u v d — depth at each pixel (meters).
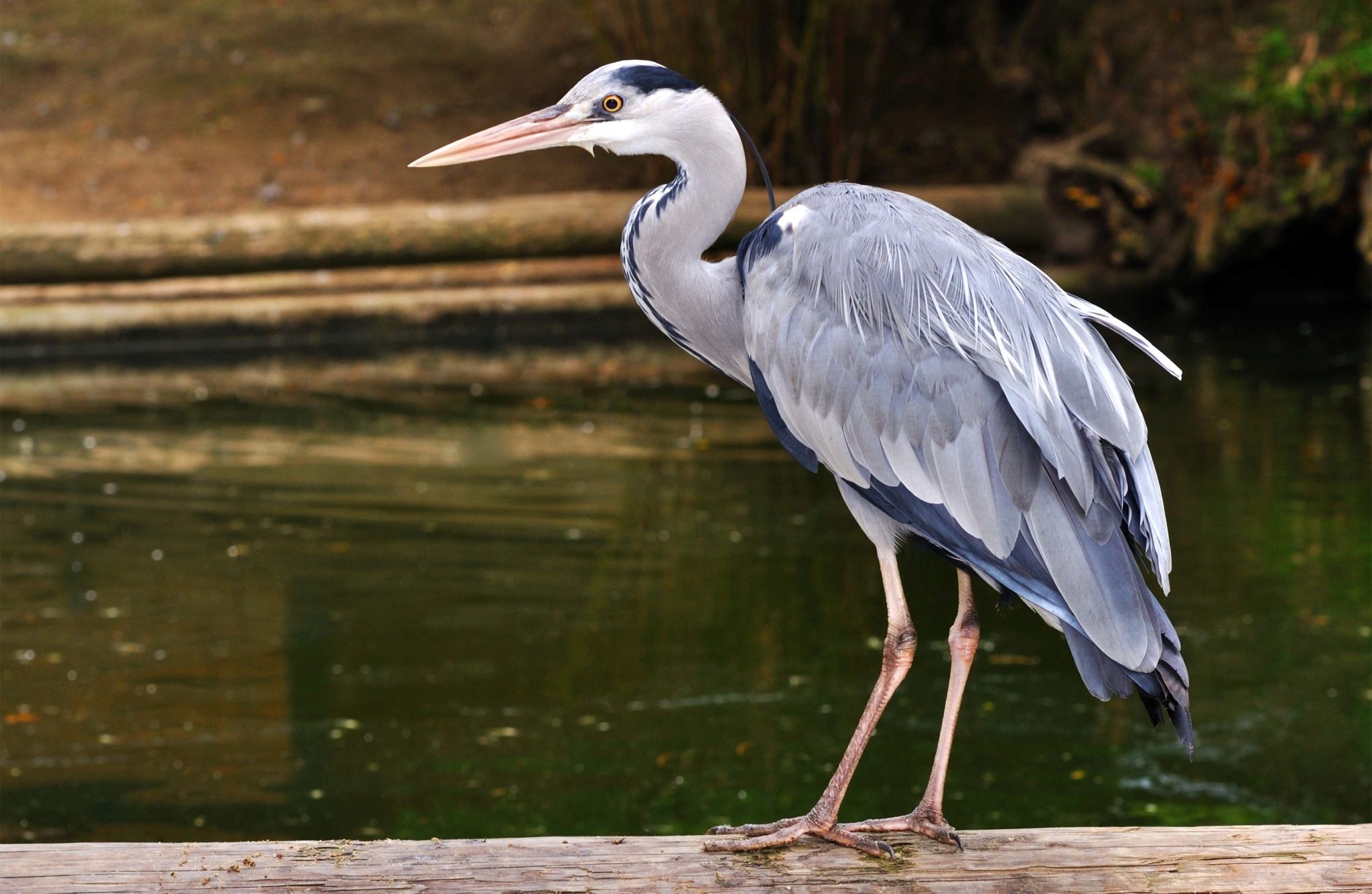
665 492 13.52
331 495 13.55
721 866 4.61
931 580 11.36
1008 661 10.04
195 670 9.83
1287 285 22.25
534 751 8.67
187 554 11.99
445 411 16.69
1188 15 22.78
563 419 16.30
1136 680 4.44
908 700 9.43
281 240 20.44
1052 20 23.94
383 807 8.05
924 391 4.81
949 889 4.52
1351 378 17.08
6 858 4.49
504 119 24.44
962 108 25.08
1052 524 4.57
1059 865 4.59
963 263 4.92
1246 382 17.06
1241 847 4.61
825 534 12.32
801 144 22.81
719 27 22.44
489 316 20.64
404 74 25.31
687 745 8.74
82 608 10.86
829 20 22.56
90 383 18.22
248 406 16.97
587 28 26.53
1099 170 21.61
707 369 18.83
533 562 11.73
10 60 24.94
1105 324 5.16
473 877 4.48
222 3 26.91
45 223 20.41
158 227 20.16
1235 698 9.19
